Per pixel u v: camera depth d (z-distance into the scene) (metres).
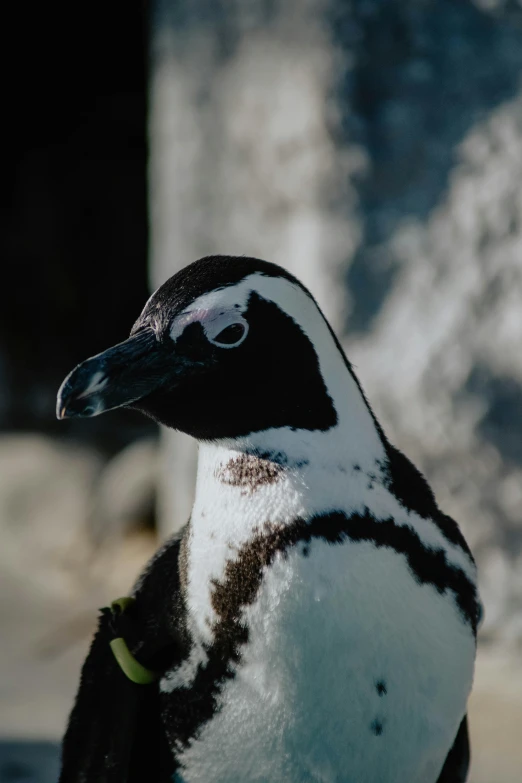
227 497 4.23
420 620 4.07
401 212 10.01
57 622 11.19
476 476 9.96
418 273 9.98
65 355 18.52
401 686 4.06
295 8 10.04
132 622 4.60
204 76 10.80
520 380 9.77
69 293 18.69
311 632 4.00
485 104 9.80
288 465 4.17
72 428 16.64
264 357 4.19
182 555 4.44
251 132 10.46
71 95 18.64
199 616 4.24
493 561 9.98
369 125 9.96
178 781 4.43
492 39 9.77
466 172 9.84
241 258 4.36
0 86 18.52
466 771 4.73
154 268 12.23
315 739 4.12
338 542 4.05
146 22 18.17
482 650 9.91
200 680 4.27
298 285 4.33
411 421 10.04
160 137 11.70
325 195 10.03
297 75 10.06
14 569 12.78
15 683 9.52
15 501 13.84
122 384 4.23
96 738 4.58
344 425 4.23
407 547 4.14
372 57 9.88
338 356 4.34
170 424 4.40
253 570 4.10
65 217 18.75
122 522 13.33
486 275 9.81
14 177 18.75
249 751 4.22
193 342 4.23
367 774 4.18
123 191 18.72
